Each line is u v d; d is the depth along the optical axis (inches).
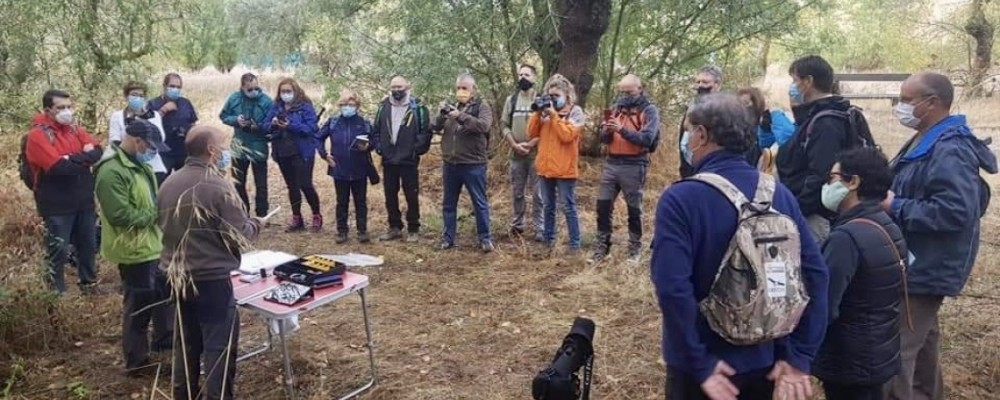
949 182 112.2
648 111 224.5
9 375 159.3
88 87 362.9
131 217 152.8
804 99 137.4
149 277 158.1
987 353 166.1
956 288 117.0
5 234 218.1
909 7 577.0
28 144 195.2
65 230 201.3
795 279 84.2
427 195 339.0
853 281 102.8
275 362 168.9
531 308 200.4
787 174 137.9
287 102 273.6
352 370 164.2
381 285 221.3
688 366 85.5
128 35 387.2
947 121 118.6
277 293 140.9
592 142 398.0
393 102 259.4
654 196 323.9
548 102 239.6
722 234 84.7
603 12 318.3
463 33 356.5
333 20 387.2
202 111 455.2
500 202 319.6
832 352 106.3
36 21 337.7
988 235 259.8
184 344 133.3
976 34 547.8
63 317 178.7
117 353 173.9
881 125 414.6
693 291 85.7
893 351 105.6
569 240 250.4
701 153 91.5
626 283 214.1
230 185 134.8
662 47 393.1
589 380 95.3
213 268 132.3
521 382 158.6
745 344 84.9
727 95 90.4
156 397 152.6
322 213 312.3
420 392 153.5
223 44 613.6
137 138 154.6
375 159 380.2
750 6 356.8
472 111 246.7
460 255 250.5
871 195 104.9
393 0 377.7
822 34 401.4
